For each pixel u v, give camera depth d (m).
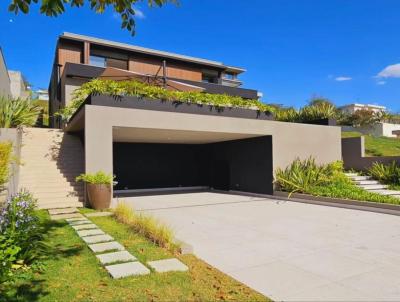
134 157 15.16
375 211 8.86
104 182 8.66
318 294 3.43
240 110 12.11
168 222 7.46
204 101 11.34
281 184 12.17
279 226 6.99
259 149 13.01
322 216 8.23
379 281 3.80
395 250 5.09
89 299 3.14
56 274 3.78
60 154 12.20
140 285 3.49
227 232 6.41
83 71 16.41
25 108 12.03
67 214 7.89
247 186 13.66
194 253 4.90
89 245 4.98
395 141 20.64
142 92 10.22
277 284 3.70
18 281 3.52
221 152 15.41
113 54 20.52
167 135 12.37
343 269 4.21
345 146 16.33
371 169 14.77
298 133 13.19
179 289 3.42
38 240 5.01
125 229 6.16
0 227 3.96
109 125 9.34
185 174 16.47
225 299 3.23
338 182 12.13
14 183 8.48
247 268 4.24
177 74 23.22
